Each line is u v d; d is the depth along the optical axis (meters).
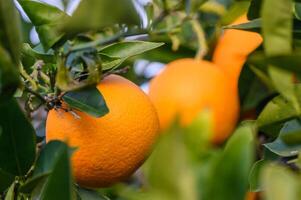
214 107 0.66
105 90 0.52
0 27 0.41
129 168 0.52
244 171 0.27
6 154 0.51
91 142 0.51
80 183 0.53
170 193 0.26
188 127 0.27
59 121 0.51
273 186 0.27
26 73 0.53
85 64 0.51
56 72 0.51
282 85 0.38
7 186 0.52
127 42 0.57
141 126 0.52
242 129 0.28
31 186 0.47
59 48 0.50
